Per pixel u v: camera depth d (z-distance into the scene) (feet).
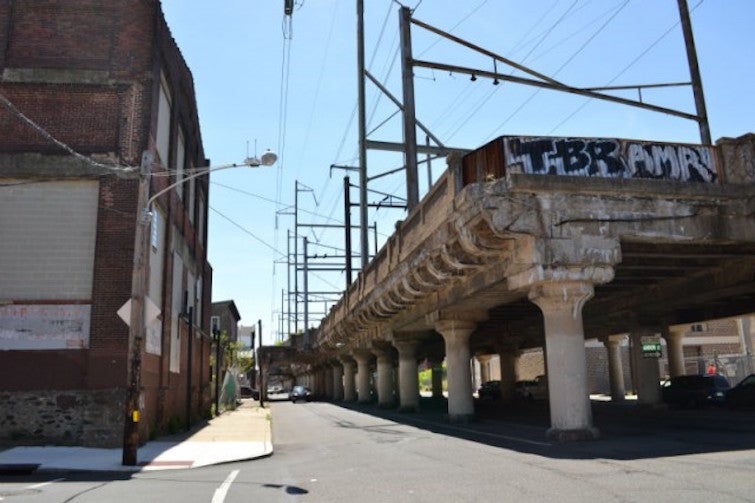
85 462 50.03
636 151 56.18
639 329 96.37
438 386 208.33
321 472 41.47
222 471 45.01
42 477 43.14
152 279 72.49
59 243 64.90
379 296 94.63
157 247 75.87
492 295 70.95
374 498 30.50
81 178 66.08
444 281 74.02
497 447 51.37
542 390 155.12
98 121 67.31
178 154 91.66
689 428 62.80
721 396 99.19
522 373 222.69
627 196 54.80
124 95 68.23
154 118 69.92
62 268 64.49
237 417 116.78
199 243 118.52
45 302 63.62
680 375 109.91
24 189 65.57
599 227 53.78
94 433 61.36
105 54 68.90
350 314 127.24
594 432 53.11
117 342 63.16
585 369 54.34
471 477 35.94
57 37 68.64
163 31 75.05
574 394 53.52
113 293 64.08
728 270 69.51
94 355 62.69
